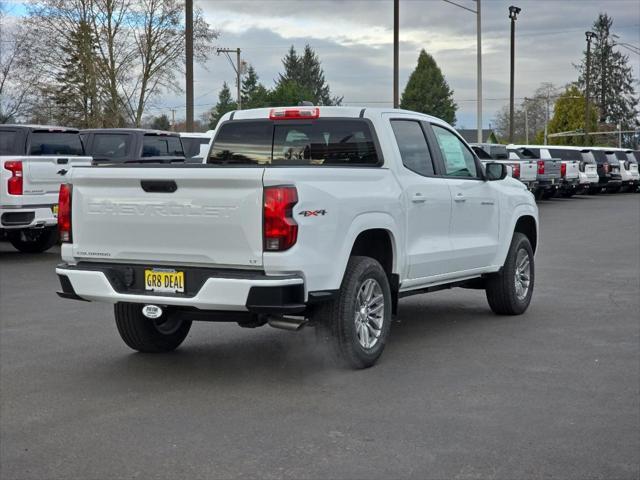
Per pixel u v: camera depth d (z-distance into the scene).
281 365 7.12
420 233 7.67
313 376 6.74
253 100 71.69
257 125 7.98
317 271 6.23
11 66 43.06
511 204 9.25
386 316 7.11
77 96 45.59
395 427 5.43
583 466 4.74
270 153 7.93
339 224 6.45
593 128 102.00
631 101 116.00
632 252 15.96
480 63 41.06
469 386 6.42
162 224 6.29
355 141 7.57
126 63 46.44
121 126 46.84
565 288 11.45
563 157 37.09
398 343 7.97
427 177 7.87
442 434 5.29
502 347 7.79
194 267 6.28
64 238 6.77
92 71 44.56
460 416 5.66
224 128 8.14
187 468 4.74
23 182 13.87
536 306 10.05
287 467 4.74
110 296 6.46
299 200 6.07
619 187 40.59
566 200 34.28
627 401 6.02
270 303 5.98
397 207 7.24
